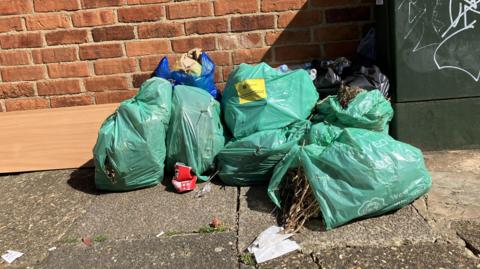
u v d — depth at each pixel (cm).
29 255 328
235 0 450
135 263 311
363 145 328
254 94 397
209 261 308
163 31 456
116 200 390
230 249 317
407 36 404
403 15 401
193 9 452
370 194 322
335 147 333
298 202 336
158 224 350
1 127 460
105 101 471
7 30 455
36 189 422
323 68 432
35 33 456
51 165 461
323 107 405
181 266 305
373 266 293
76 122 461
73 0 449
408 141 428
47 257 324
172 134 400
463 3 398
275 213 351
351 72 425
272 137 380
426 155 424
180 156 401
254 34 458
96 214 371
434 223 327
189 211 364
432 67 410
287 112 394
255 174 387
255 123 395
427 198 357
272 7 452
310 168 332
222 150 397
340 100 396
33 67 464
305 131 395
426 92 415
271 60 465
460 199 354
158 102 397
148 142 386
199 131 395
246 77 404
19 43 458
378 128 387
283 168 355
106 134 389
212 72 441
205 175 413
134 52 461
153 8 451
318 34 459
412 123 423
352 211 323
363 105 382
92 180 432
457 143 429
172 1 450
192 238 331
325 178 329
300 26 457
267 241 316
